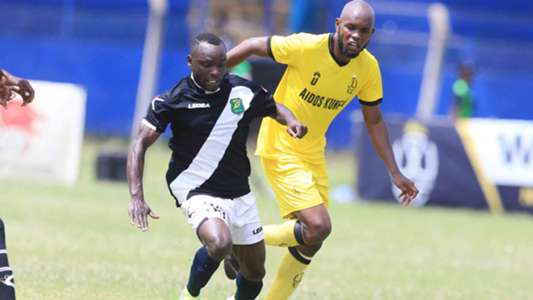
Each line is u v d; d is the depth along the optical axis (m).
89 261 33.62
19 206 45.91
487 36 84.50
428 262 38.56
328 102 26.42
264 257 24.12
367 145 56.62
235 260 25.31
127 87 81.56
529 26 84.88
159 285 29.98
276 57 26.34
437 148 55.84
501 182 55.78
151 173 63.62
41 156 56.16
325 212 25.73
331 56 25.88
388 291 31.91
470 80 65.69
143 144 22.88
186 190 23.28
